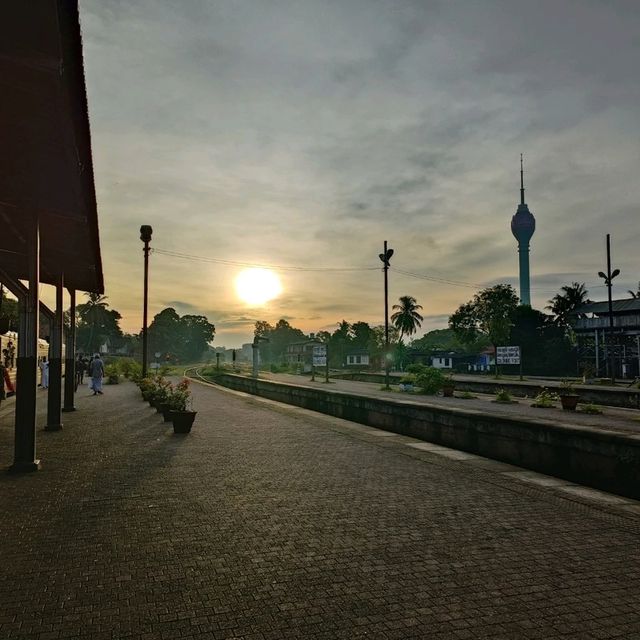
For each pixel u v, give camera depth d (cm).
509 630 318
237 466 809
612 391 2461
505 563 425
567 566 420
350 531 501
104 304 10844
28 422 774
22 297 812
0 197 745
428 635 311
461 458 896
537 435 862
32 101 473
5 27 377
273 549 451
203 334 16025
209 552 443
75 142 552
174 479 716
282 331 17162
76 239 955
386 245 3816
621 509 590
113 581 384
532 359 6078
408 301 9012
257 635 310
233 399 2227
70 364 1600
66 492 641
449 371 6900
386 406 1451
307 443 1042
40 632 311
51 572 399
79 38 405
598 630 319
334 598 358
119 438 1085
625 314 5356
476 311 7344
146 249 2933
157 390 1723
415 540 477
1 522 521
